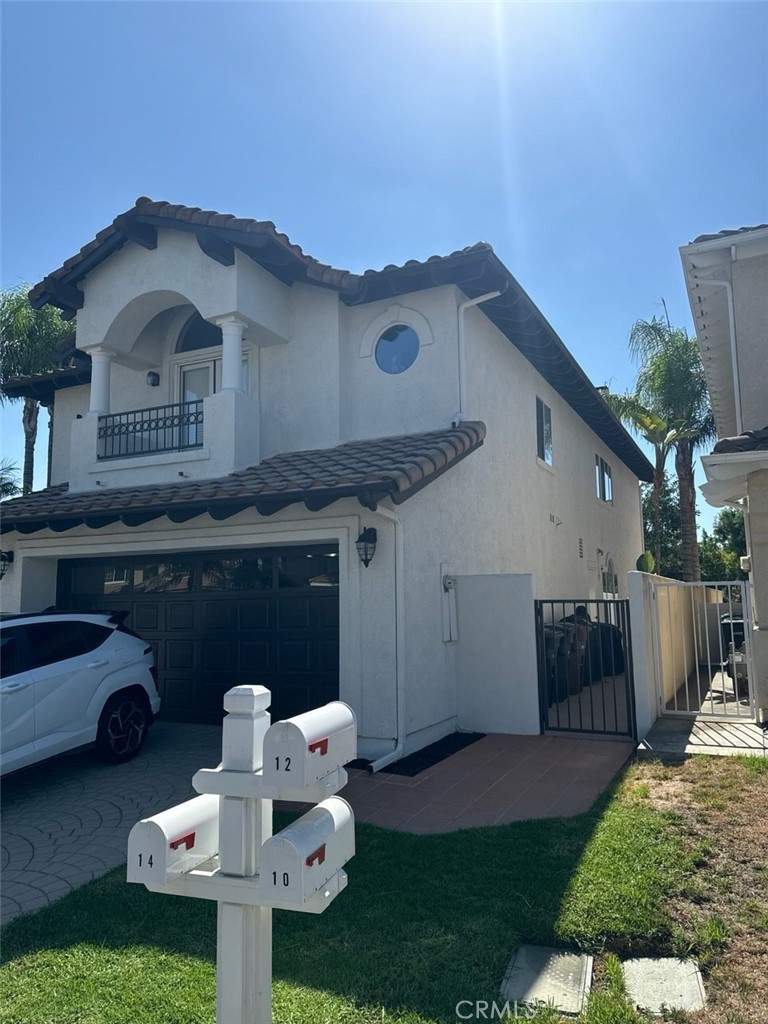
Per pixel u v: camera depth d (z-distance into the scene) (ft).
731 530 144.36
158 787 26.32
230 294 35.91
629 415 84.17
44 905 16.79
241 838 8.41
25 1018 11.91
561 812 21.83
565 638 44.34
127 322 40.60
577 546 62.85
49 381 48.70
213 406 36.01
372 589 30.42
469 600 35.91
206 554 37.17
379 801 23.59
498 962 13.10
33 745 25.73
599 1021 11.32
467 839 19.36
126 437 39.60
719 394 46.96
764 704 31.78
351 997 12.08
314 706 33.58
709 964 13.01
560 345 47.85
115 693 29.58
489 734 34.40
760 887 15.79
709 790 22.49
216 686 36.29
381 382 37.96
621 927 14.07
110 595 39.83
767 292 35.06
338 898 15.83
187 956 13.67
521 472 47.80
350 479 28.09
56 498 39.11
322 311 38.45
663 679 36.06
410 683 30.50
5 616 27.96
